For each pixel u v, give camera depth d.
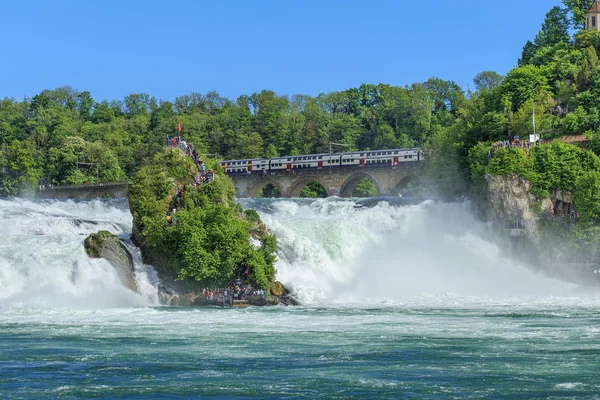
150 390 58.56
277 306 106.12
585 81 187.38
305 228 131.25
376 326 86.31
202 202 115.69
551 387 58.84
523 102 188.00
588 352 70.62
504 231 142.50
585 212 138.88
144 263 111.19
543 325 87.12
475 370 63.97
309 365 65.94
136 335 79.50
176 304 107.25
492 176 145.38
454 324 87.94
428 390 58.22
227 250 109.62
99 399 56.44
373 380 60.94
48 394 57.53
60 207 144.50
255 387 59.16
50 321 88.31
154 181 115.62
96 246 107.75
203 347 73.31
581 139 161.00
